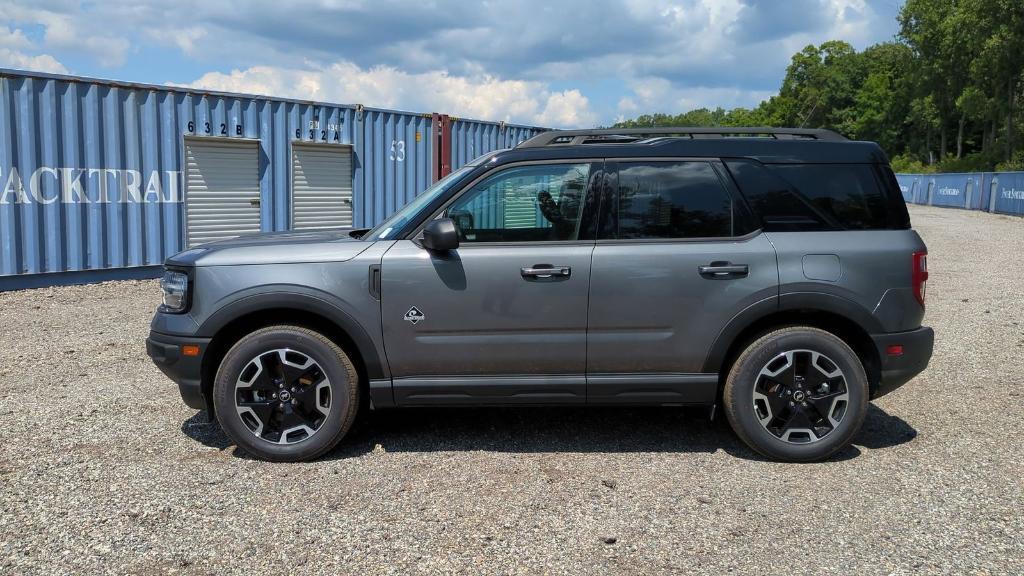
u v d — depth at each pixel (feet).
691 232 14.43
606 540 11.01
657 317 14.20
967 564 10.34
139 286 37.42
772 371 14.19
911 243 14.40
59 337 25.84
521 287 14.12
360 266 14.15
